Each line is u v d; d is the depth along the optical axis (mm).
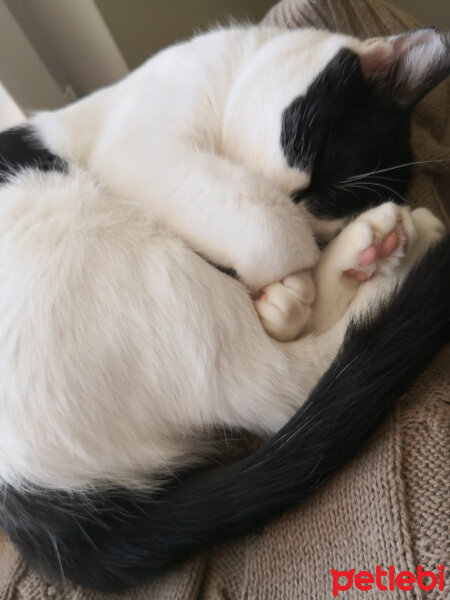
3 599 343
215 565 348
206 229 365
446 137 477
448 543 283
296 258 365
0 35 568
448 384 320
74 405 329
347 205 392
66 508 335
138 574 333
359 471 315
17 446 330
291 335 366
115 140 395
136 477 341
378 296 358
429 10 684
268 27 442
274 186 378
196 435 355
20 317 333
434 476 297
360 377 326
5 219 365
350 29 479
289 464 324
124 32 632
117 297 340
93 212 365
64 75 709
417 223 384
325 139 378
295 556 324
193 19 726
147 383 338
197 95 398
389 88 400
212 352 343
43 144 419
